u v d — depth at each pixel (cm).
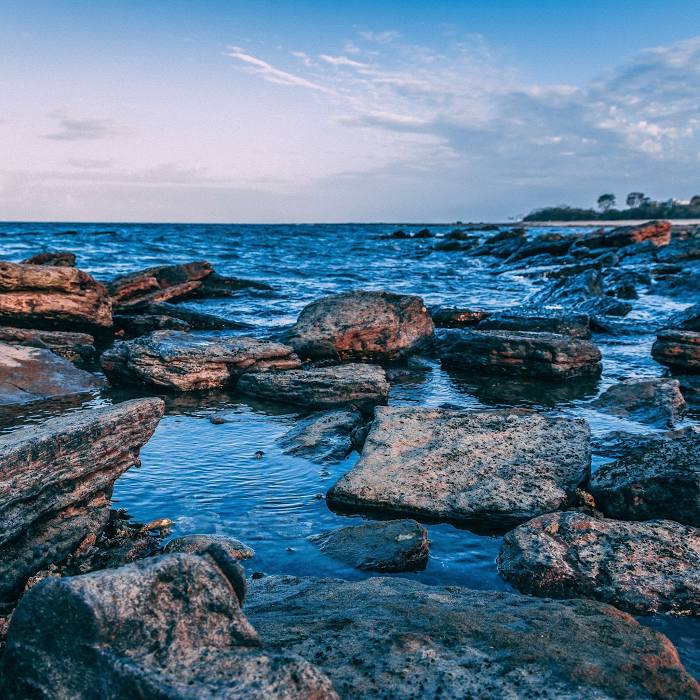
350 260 5538
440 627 424
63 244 6231
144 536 666
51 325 1788
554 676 370
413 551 624
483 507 732
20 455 564
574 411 1186
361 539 654
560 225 18325
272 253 6075
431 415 945
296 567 616
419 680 361
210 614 344
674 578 568
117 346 1377
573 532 633
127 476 840
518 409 948
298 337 1614
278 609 472
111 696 304
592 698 351
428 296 3114
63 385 1267
